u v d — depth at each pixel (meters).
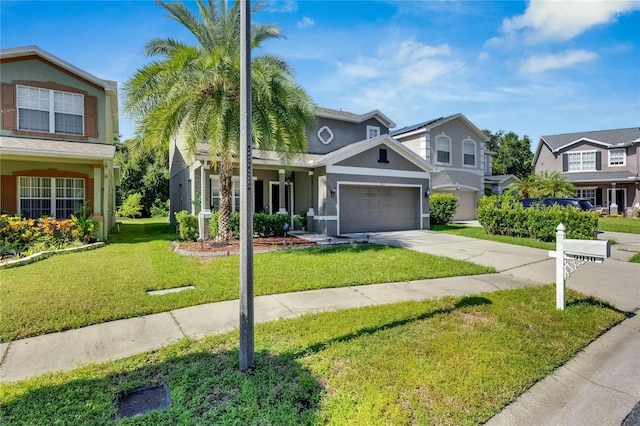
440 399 2.96
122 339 4.14
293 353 3.71
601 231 15.66
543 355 3.82
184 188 16.86
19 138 11.88
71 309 5.03
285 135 10.38
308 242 11.71
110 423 2.59
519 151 43.47
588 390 3.26
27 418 2.63
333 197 14.04
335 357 3.63
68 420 2.61
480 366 3.49
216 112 9.56
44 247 10.02
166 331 4.39
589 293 6.32
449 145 22.02
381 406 2.82
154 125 9.82
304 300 5.69
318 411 2.75
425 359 3.61
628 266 8.61
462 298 5.79
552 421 2.78
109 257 9.25
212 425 2.57
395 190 16.05
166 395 3.02
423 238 13.36
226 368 3.38
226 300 5.64
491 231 14.74
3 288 6.08
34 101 12.28
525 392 3.18
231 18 10.12
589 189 26.64
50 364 3.54
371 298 5.86
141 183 32.44
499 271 8.07
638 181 24.17
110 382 3.16
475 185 23.19
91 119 13.16
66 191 12.58
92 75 13.00
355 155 14.53
